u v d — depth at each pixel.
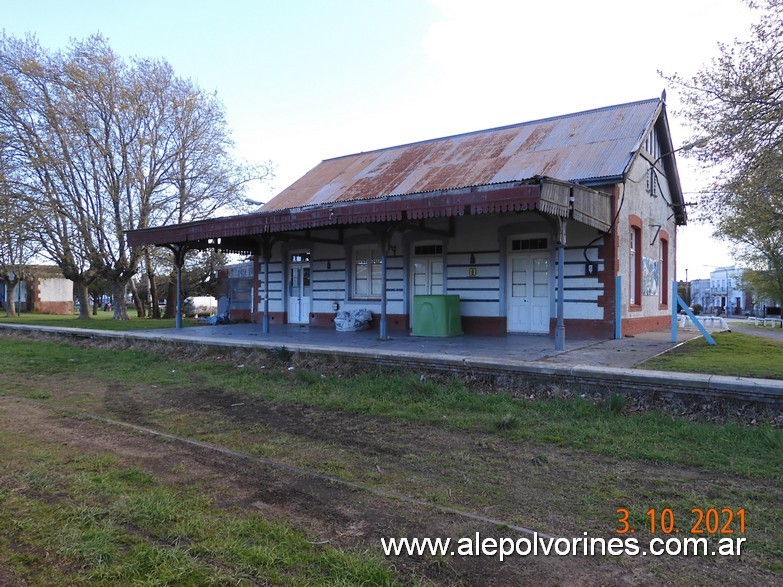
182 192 26.30
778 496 4.45
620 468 5.17
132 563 3.32
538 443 5.97
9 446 5.89
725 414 6.49
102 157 24.77
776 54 9.50
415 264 16.41
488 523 3.96
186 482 4.79
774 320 36.97
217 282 33.88
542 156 15.02
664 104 15.55
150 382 9.95
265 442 6.11
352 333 15.18
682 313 21.64
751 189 10.09
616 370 7.32
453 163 16.89
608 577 3.23
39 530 3.80
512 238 14.66
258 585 3.11
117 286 26.72
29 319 29.73
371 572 3.20
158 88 25.47
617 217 13.04
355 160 21.03
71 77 23.42
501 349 10.62
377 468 5.22
